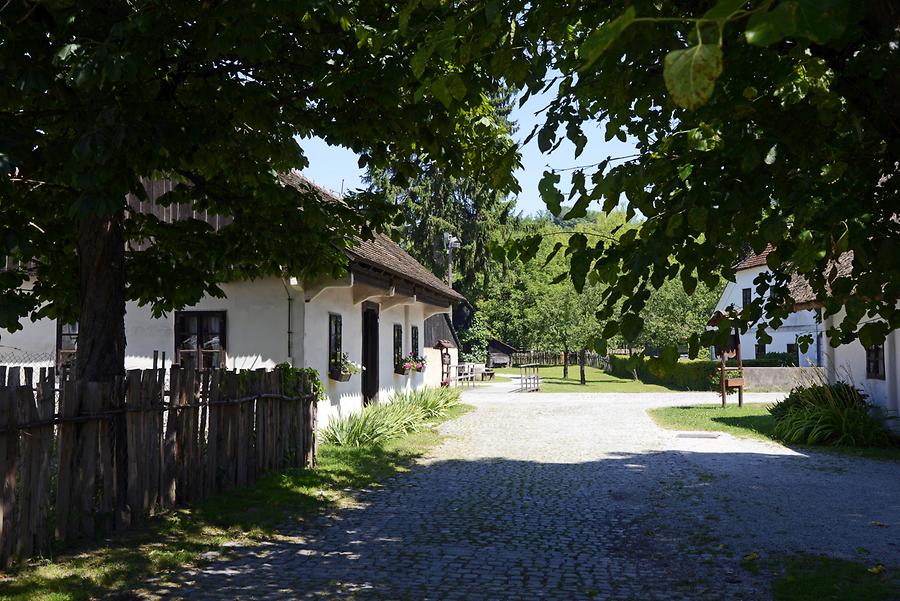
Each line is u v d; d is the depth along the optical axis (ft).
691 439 48.29
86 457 20.44
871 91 10.78
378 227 26.63
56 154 17.43
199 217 41.57
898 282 11.87
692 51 4.46
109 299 23.86
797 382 102.37
